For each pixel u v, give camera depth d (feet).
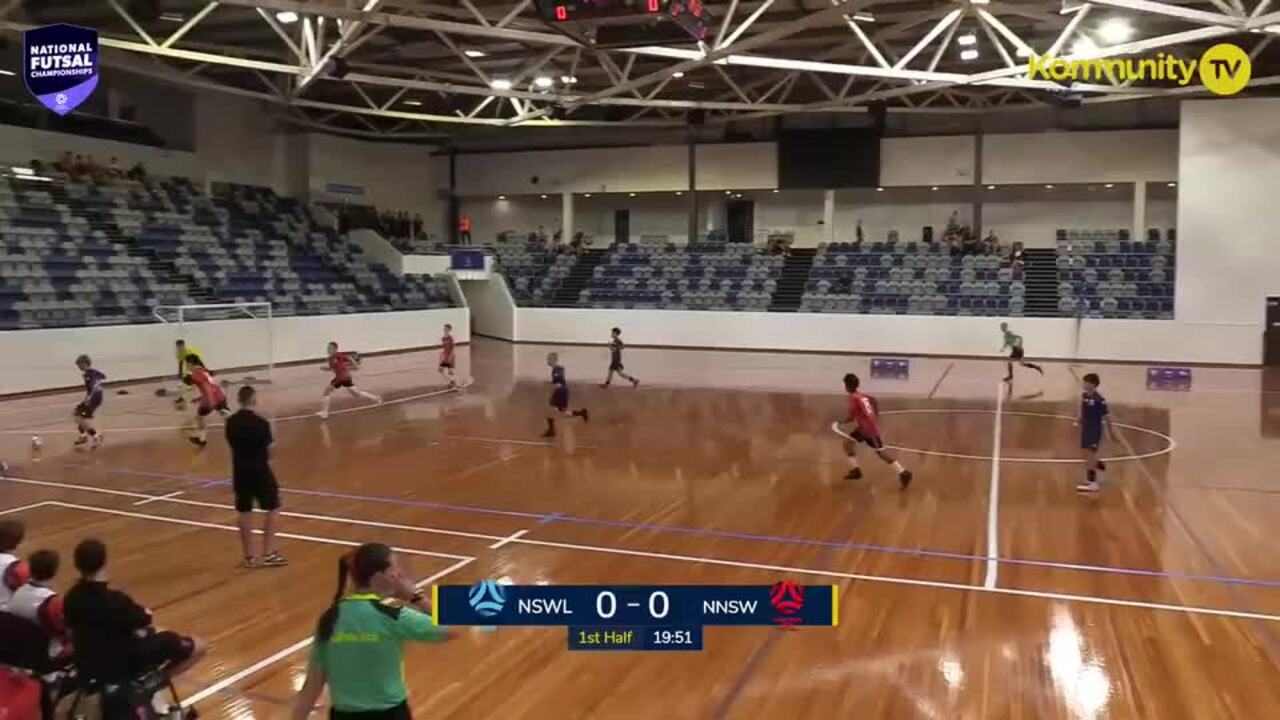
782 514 30.78
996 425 49.70
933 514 30.76
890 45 76.79
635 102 82.43
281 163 104.78
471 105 104.99
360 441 44.60
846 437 35.99
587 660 18.99
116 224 78.13
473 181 117.08
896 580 23.93
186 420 51.11
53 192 76.38
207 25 69.67
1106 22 68.28
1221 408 56.29
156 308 69.15
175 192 88.53
